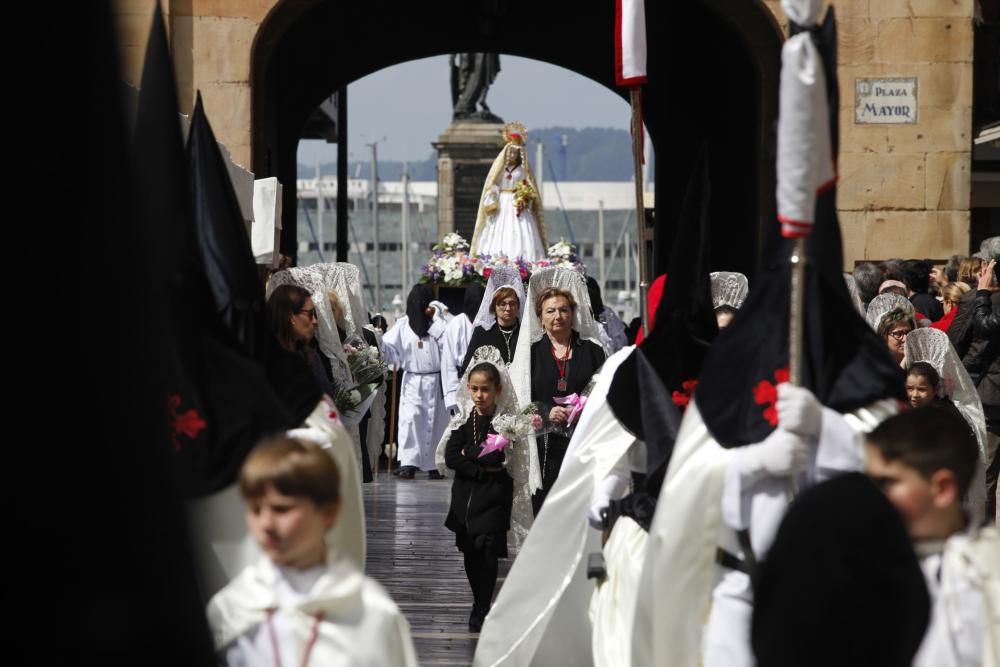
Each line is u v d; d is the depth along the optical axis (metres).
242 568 9.70
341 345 17.41
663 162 47.84
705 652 8.65
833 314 9.09
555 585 12.37
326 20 50.03
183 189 8.80
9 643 2.71
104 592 2.78
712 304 11.08
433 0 50.12
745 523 8.63
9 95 2.66
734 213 41.03
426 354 35.19
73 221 2.73
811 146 7.97
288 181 51.62
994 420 18.69
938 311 23.12
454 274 36.00
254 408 9.92
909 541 6.07
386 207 190.88
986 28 37.28
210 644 3.07
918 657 6.23
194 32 29.42
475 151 85.62
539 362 17.86
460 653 15.46
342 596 6.90
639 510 10.98
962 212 29.48
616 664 10.66
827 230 8.91
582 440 11.94
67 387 2.73
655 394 10.81
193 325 9.77
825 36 8.53
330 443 10.80
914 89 29.45
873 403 9.01
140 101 8.75
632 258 174.12
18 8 2.65
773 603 6.07
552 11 51.25
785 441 8.27
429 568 21.09
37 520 2.71
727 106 41.56
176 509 2.93
